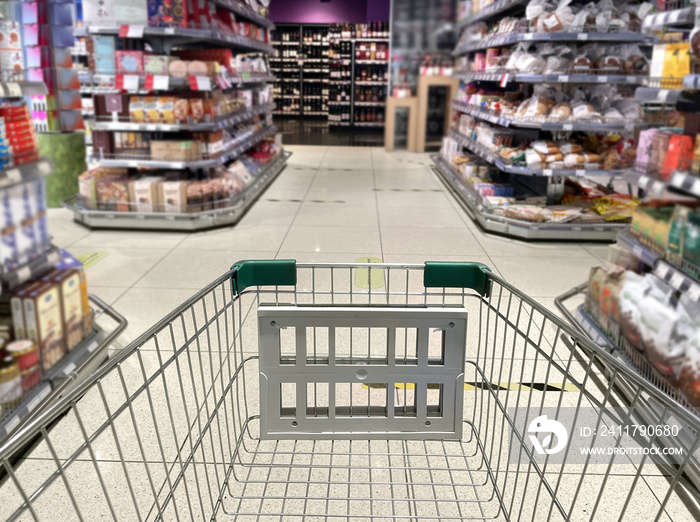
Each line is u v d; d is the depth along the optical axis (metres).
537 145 4.67
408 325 1.51
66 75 5.43
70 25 5.36
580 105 4.52
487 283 1.50
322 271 3.81
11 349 2.13
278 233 4.72
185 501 1.70
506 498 1.72
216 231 4.76
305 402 1.56
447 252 4.27
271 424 1.58
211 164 4.82
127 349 1.13
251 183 6.01
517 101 5.31
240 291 1.52
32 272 2.32
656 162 2.78
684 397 2.12
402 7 9.92
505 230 4.69
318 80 15.18
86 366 2.43
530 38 4.54
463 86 7.79
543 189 5.69
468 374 2.48
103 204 4.73
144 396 2.28
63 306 2.39
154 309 3.17
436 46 10.08
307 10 14.84
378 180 7.22
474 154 6.87
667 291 2.54
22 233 2.36
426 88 9.63
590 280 3.05
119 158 4.81
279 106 15.38
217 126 4.79
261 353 1.52
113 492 1.77
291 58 15.05
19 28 5.16
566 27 4.48
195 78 4.54
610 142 4.96
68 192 5.41
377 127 13.30
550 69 4.59
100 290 3.45
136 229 4.72
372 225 5.02
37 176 2.37
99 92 4.67
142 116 4.67
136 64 4.61
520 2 5.35
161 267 3.86
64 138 5.29
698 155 2.43
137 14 4.50
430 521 1.62
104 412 2.19
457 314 1.50
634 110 4.52
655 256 2.65
